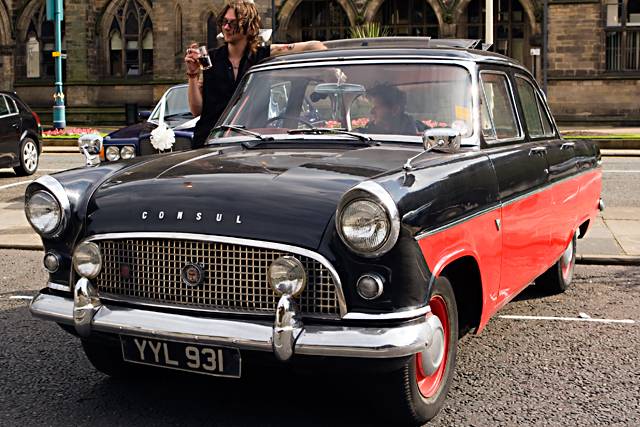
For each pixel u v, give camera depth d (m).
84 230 4.12
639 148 22.78
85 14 37.62
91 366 5.10
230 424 4.16
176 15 36.81
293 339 3.56
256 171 4.09
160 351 3.86
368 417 4.23
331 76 5.13
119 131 11.35
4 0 39.03
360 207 3.53
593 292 7.19
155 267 3.90
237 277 3.75
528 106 5.87
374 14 35.00
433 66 5.00
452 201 4.04
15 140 16.47
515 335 5.83
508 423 4.19
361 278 3.59
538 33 33.88
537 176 5.36
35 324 6.07
